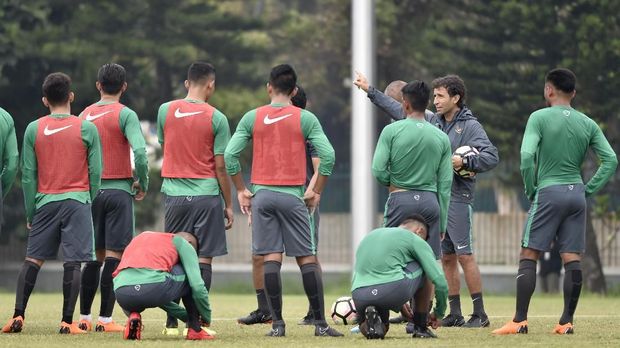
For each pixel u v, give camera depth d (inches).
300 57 5792.3
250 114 1440.7
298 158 1430.9
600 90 3850.9
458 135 1657.2
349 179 4746.6
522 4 3909.9
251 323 1685.5
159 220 4899.1
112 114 1556.3
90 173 1498.5
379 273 1339.8
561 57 4003.4
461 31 4148.6
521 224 4370.1
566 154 1466.5
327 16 5629.9
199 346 1280.8
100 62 4608.8
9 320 1651.1
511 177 4217.5
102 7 4680.1
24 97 4714.6
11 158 1513.3
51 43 4503.0
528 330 1520.7
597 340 1366.9
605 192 4106.8
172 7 4741.6
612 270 4239.7
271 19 6077.8
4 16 4527.6
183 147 1497.3
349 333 1488.7
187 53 4690.0
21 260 4640.8
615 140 4030.5
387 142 1454.2
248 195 1462.8
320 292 1435.8
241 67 4936.0
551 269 3654.0
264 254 1430.9
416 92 1454.2
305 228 1433.3
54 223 1494.8
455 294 1662.2
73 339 1378.0
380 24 5142.7
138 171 1551.4
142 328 1507.1
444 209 1466.5
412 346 1274.6
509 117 3983.8
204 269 1499.8
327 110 6274.6
